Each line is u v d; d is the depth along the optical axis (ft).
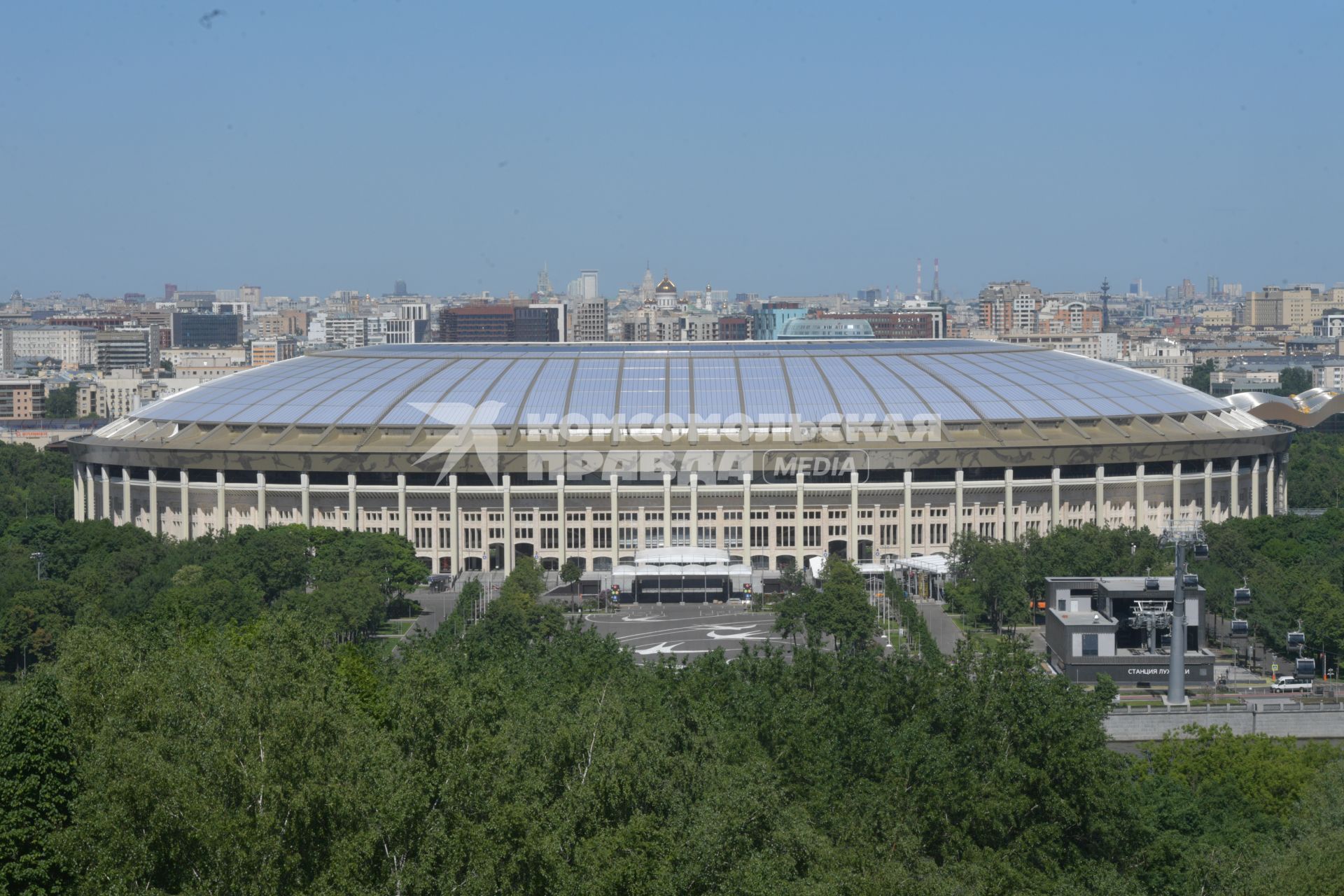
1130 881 624.18
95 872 517.14
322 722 562.66
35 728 568.41
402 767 561.84
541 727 647.56
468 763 573.33
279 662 633.61
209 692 614.34
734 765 655.76
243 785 534.37
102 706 609.42
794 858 576.20
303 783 526.57
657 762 623.77
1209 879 624.59
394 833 533.14
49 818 556.51
